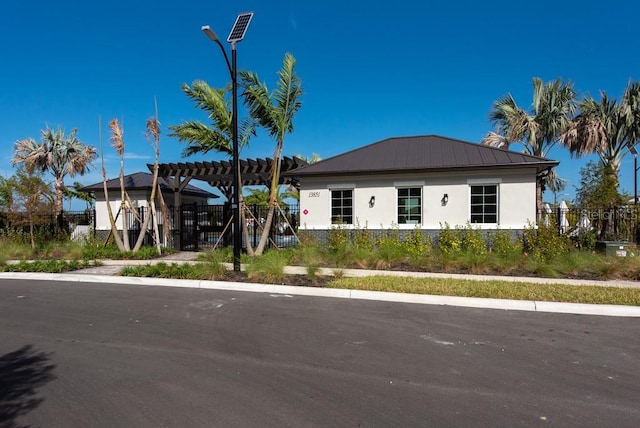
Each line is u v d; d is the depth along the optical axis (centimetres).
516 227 1349
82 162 2383
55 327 637
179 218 1800
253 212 1652
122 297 867
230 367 468
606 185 1623
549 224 1303
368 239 1419
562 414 358
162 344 551
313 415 354
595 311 724
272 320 676
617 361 489
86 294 904
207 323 658
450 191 1409
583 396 395
